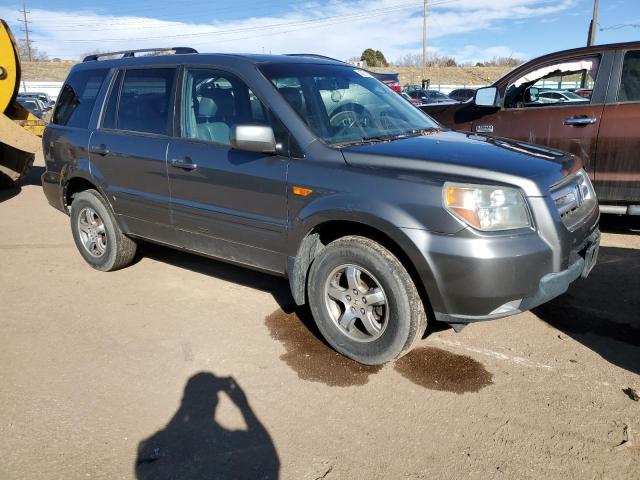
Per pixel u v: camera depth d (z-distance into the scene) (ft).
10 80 30.42
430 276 9.73
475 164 10.02
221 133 12.76
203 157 12.80
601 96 18.15
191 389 10.52
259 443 8.97
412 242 9.72
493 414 9.50
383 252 10.28
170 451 8.84
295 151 11.37
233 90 12.71
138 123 14.67
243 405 9.98
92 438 9.17
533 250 9.48
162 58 14.52
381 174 10.26
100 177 15.58
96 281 16.26
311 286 11.49
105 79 15.96
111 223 16.10
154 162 13.89
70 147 16.43
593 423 9.17
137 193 14.64
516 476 8.08
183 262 17.75
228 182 12.33
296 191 11.16
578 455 8.44
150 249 19.16
